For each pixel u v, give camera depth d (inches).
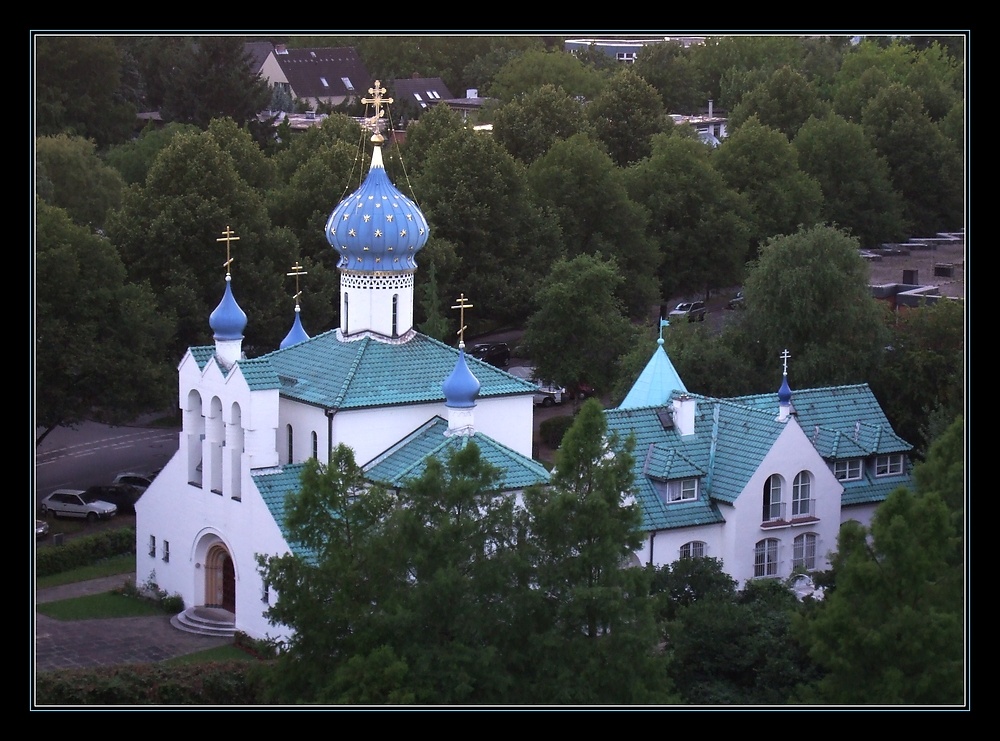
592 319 6565.0
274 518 4298.7
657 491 4717.0
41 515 5502.0
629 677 3393.2
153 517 4763.8
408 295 4687.5
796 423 4795.8
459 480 3479.3
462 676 3299.7
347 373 4534.9
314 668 3444.9
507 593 3417.8
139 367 5659.5
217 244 6338.6
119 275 5787.4
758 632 3890.3
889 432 5167.3
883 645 3398.1
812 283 6102.4
